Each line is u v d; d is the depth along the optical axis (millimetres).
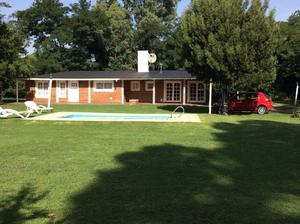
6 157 9875
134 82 39625
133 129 16062
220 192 6812
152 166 8883
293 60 30719
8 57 35344
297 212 5828
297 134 14633
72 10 60219
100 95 39781
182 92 38031
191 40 23328
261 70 23000
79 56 56719
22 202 6262
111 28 55625
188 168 8672
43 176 7930
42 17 59750
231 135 14328
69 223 5363
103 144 12023
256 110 25781
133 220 5465
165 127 16766
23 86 46125
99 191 6848
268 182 7512
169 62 55125
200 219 5508
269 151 10906
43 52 56250
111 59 57125
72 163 9172
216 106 26875
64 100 40438
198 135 14305
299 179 7758
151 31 56281
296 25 37219
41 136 13805
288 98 47594
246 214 5723
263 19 22281
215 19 22625
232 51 21734
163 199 6391
